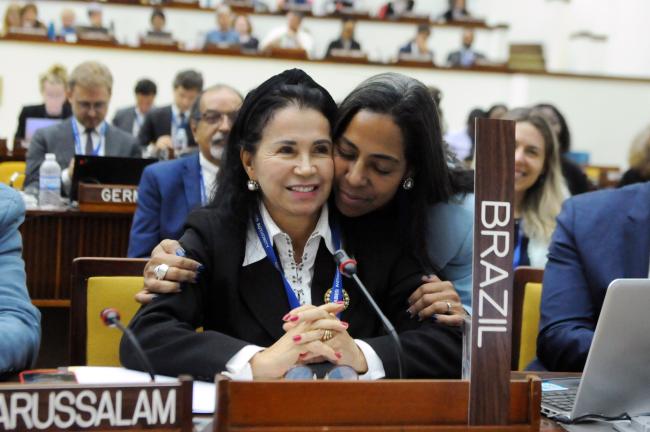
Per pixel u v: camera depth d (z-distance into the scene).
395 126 1.75
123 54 9.38
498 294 1.21
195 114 3.24
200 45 10.76
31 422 1.09
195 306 1.75
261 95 1.73
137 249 3.15
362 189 1.79
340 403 1.16
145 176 3.23
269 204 1.79
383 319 1.51
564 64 14.43
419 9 14.16
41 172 4.28
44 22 11.09
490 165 1.20
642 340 1.44
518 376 1.83
